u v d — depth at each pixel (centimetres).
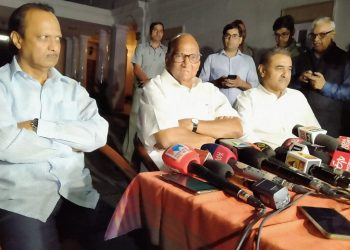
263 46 455
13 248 126
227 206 90
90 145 154
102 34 1074
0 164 140
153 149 175
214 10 541
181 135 170
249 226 77
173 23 653
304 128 156
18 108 147
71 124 149
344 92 301
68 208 158
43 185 146
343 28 347
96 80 1105
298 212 89
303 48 341
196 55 188
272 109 220
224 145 139
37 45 144
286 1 415
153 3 723
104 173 341
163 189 102
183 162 112
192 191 98
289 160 123
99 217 158
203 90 201
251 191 99
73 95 164
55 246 133
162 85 186
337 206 94
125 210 112
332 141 142
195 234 91
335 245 72
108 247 148
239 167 118
